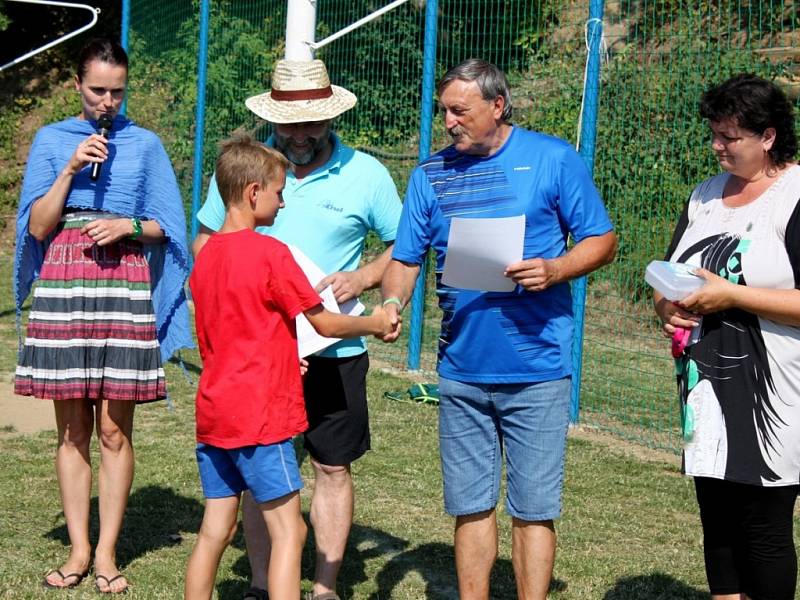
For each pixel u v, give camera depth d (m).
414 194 5.01
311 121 5.38
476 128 4.67
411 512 7.10
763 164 4.42
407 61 12.25
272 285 4.67
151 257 6.15
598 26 9.01
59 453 5.87
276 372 4.71
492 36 12.23
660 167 10.39
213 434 4.73
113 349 5.70
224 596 5.71
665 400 10.32
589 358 11.50
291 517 4.77
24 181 5.80
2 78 25.16
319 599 5.49
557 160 4.72
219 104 14.43
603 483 7.88
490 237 4.51
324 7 13.21
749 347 4.36
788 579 4.43
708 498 4.57
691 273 4.30
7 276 17.89
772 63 10.23
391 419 9.47
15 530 6.56
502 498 7.52
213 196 5.86
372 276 5.52
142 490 7.37
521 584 4.94
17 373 5.79
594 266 4.72
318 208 5.61
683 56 10.29
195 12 14.88
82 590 5.70
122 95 5.77
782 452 4.33
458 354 4.91
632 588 5.93
